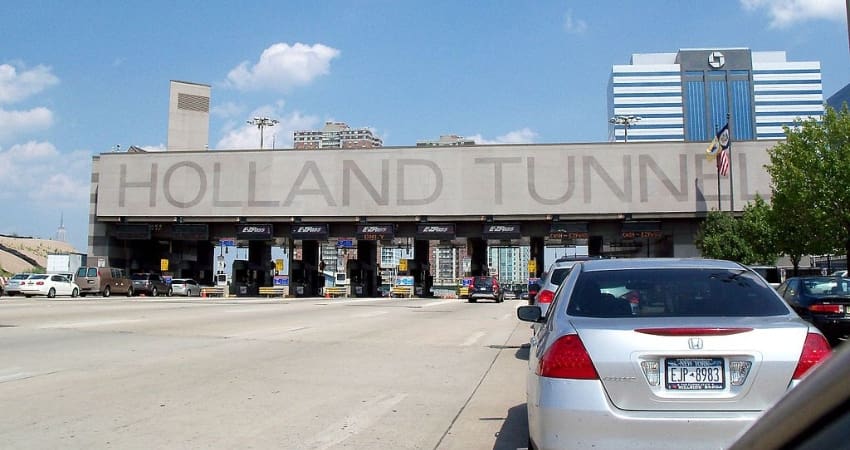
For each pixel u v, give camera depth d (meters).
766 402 4.06
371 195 53.53
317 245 61.38
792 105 185.75
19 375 9.55
